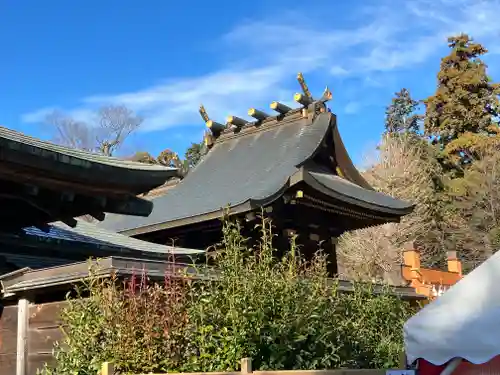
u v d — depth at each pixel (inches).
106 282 196.1
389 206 536.7
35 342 217.5
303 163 529.7
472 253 1138.0
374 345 257.6
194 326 189.0
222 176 578.6
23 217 270.8
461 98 1503.4
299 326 200.2
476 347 137.4
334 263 543.2
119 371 171.0
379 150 1214.9
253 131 642.8
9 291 223.8
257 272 208.5
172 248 327.3
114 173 231.5
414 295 387.9
